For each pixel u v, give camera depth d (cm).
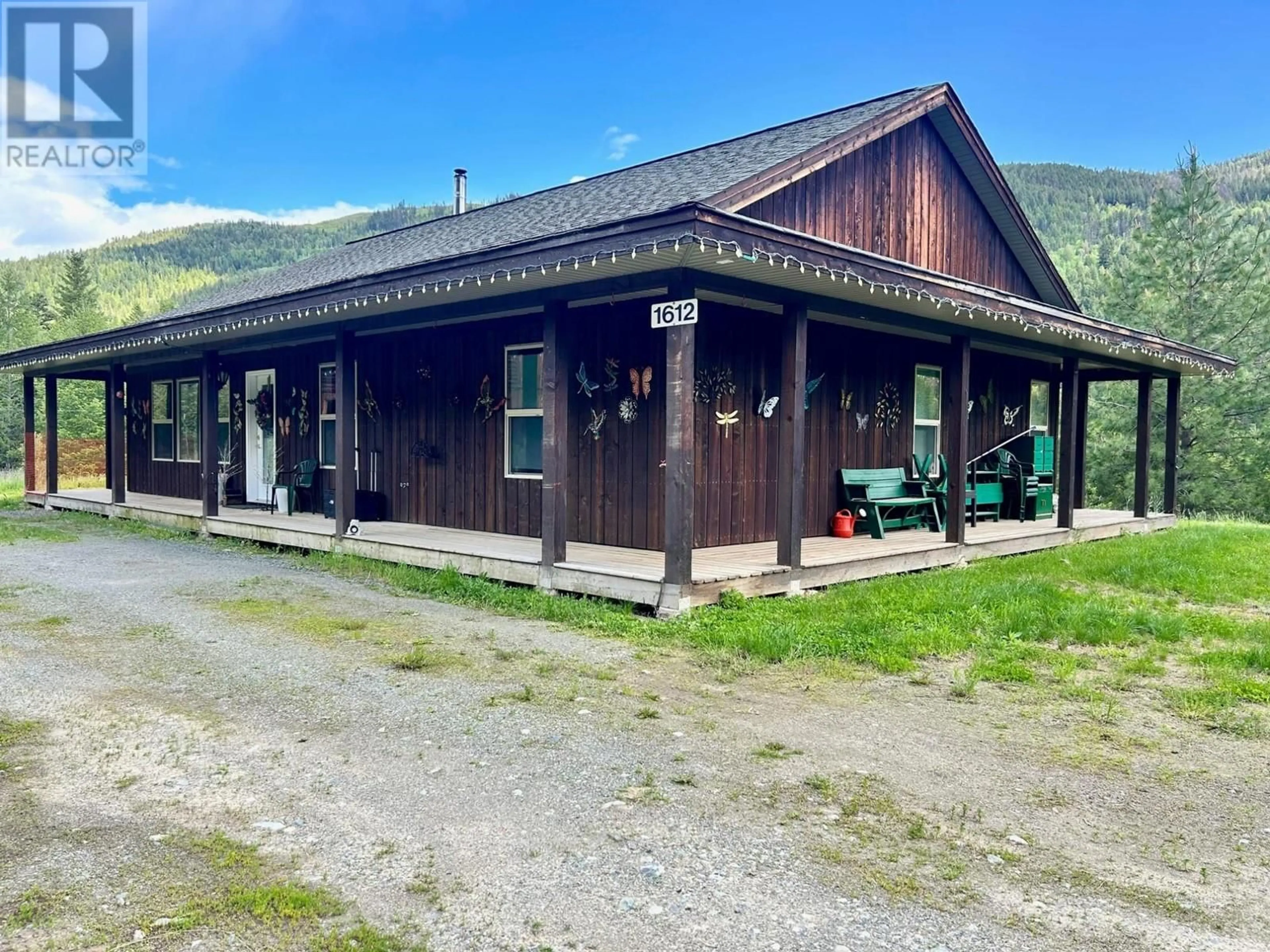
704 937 208
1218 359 1102
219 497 1167
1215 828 272
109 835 258
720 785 299
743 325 770
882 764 320
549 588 632
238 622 551
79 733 345
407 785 296
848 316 682
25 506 1404
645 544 729
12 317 4491
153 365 1334
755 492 788
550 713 373
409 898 224
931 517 938
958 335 779
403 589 674
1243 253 1747
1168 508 1187
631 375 737
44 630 525
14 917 212
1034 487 1075
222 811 275
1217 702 392
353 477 843
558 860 245
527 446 825
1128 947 206
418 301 692
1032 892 231
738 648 475
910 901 225
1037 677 435
